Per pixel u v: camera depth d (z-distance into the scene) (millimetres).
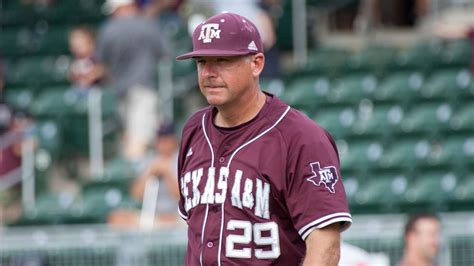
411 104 28938
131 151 27453
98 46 28016
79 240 19828
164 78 29016
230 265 10195
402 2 34719
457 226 19078
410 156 26719
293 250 10227
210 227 10266
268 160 10156
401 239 19047
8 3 36312
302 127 10219
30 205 26391
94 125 28172
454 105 28797
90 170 28250
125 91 27734
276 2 33188
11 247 19859
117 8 28047
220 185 10266
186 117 29516
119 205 25062
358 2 34750
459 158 26531
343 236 19156
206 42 10055
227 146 10344
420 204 24672
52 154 28031
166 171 23406
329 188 10062
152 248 19719
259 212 10148
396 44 33750
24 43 34250
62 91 30578
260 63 10258
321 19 34719
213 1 31703
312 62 31328
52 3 36250
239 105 10258
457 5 33969
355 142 27453
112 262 19766
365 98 29422
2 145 26672
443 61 30844
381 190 25219
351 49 33281
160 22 32188
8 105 27219
